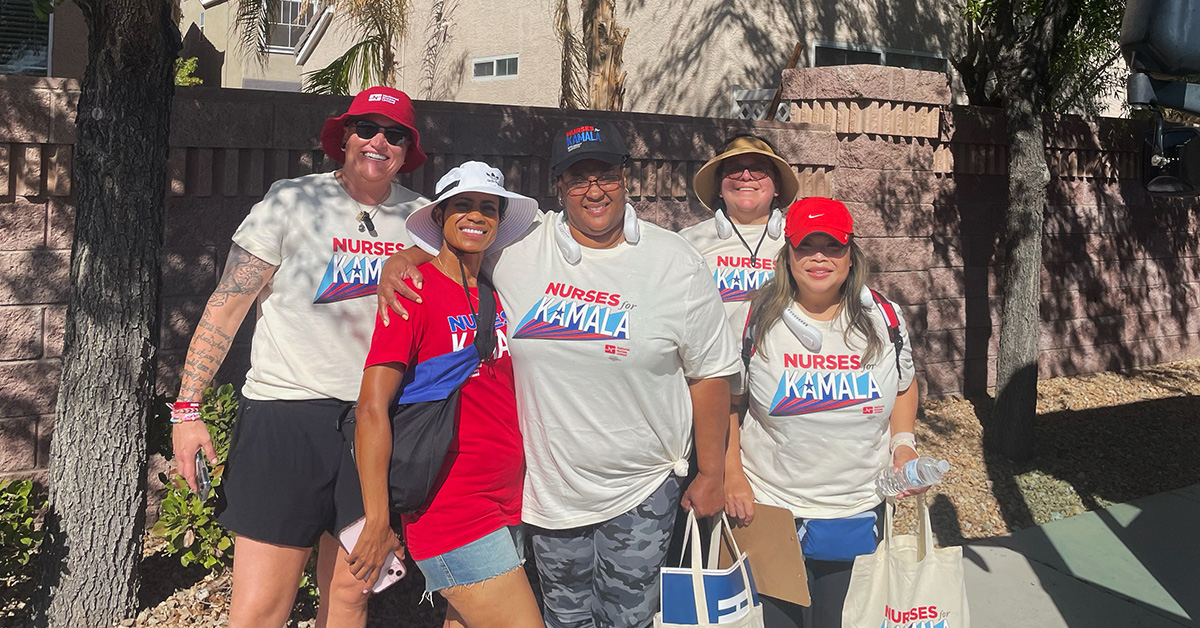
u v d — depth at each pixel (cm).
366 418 275
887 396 326
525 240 313
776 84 1012
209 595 439
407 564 466
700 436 322
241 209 507
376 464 273
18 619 415
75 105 466
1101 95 1116
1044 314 875
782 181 387
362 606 345
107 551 404
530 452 311
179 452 321
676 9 1035
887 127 717
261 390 322
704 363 313
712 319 310
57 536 402
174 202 492
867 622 324
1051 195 863
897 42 1095
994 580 512
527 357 301
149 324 411
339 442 323
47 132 463
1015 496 635
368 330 326
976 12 771
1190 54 290
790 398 323
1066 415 792
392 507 287
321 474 322
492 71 1269
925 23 1116
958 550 323
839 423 322
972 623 462
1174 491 659
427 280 287
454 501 288
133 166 400
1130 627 461
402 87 1464
